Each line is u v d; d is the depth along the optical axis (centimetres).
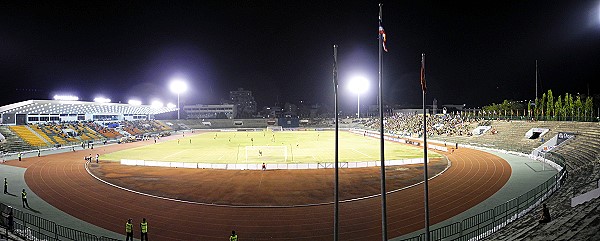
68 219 2370
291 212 2483
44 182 3531
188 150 6419
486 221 2133
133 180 3588
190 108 18962
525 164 4269
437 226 2147
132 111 11331
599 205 1689
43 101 7088
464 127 7850
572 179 2761
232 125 14950
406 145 7081
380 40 1627
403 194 2931
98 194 3025
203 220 2331
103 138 8619
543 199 2398
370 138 9038
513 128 6556
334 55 1705
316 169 4109
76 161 5012
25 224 2077
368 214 2409
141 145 7500
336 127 1642
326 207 2589
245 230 2139
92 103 8488
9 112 7306
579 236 1399
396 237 1994
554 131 5419
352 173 3853
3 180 3638
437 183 3322
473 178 3509
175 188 3225
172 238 2033
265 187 3238
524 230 1752
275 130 13100
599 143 3981
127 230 1952
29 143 6506
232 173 3909
